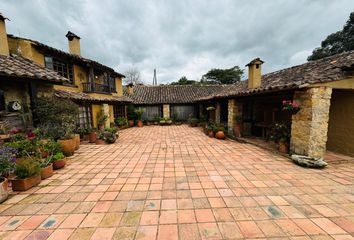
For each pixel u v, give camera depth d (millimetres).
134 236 2111
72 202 2891
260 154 5809
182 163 4930
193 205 2785
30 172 3391
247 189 3320
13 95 5531
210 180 3756
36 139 4516
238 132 8781
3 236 2111
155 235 2127
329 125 5902
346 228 2225
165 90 19016
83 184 3588
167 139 8758
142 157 5555
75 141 6328
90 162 5059
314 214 2520
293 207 2703
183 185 3521
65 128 6094
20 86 5719
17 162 3555
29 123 5816
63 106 6035
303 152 4945
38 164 3650
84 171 4344
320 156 4883
